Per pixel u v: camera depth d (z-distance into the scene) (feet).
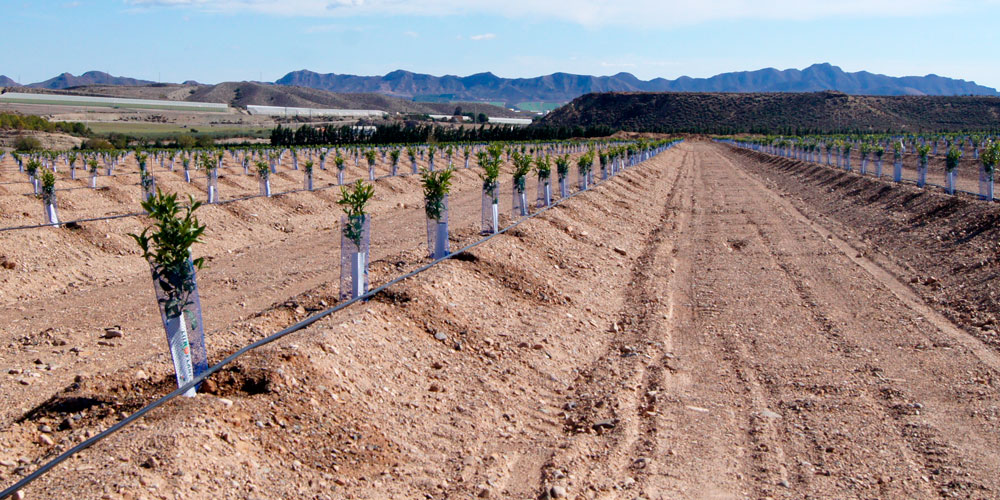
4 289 41.68
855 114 567.59
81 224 55.31
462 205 90.17
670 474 20.53
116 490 15.40
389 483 18.83
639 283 46.91
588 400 26.43
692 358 31.63
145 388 22.84
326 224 73.77
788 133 449.06
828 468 20.94
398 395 23.90
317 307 32.42
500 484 19.45
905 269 50.49
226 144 296.30
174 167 144.56
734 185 129.29
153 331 33.40
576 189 90.02
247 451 18.51
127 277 48.78
